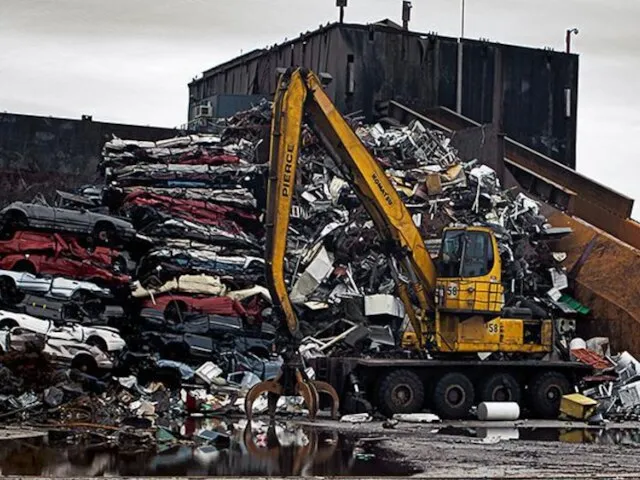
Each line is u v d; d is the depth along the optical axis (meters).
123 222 31.80
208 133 46.78
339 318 35.31
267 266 26.72
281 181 27.11
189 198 35.00
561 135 56.66
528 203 43.12
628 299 40.34
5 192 46.19
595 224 46.53
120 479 16.62
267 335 33.09
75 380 27.33
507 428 28.48
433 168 42.00
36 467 17.81
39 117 46.78
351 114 49.62
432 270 31.09
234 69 60.34
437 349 30.92
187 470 17.98
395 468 19.14
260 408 29.03
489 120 55.16
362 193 30.38
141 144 36.72
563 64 56.66
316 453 21.02
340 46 52.06
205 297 32.56
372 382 29.94
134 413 25.58
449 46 54.28
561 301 41.81
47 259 30.48
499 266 31.33
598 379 35.16
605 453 22.52
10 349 27.50
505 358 32.06
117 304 31.72
